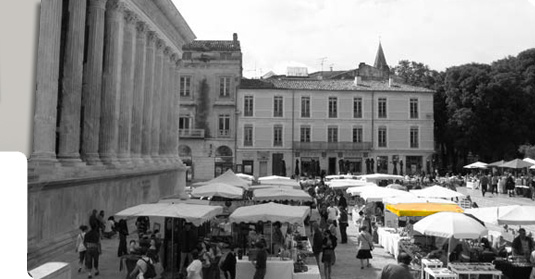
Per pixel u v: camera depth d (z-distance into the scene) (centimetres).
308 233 2541
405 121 6031
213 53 5769
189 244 1516
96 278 1440
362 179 3784
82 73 2131
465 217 1437
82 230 1531
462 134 6078
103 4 2317
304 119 5922
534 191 3847
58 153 1964
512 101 5925
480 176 4766
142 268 1211
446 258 1552
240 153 5788
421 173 5531
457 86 6194
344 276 1628
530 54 6450
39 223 1589
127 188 2577
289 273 1416
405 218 2347
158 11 3153
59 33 1730
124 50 2650
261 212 1461
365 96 6003
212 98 5759
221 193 2105
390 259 1897
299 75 7262
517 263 1418
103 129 2405
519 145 5978
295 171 5731
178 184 3897
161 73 3400
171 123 3872
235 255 1455
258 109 5844
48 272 870
